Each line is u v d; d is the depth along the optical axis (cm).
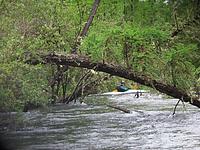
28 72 1839
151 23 805
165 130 1942
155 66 891
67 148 1543
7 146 1609
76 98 3173
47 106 2647
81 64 1028
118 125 2130
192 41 809
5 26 1695
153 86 939
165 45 828
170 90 933
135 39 823
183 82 898
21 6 1786
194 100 937
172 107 2989
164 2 774
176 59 824
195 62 826
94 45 893
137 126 2092
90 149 1518
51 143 1653
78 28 2348
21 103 1928
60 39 1802
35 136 1809
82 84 2972
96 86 3017
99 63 978
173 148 1516
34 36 1773
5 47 1555
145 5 789
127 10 813
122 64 958
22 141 1692
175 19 791
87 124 2175
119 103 3416
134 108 2962
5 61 1535
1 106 1797
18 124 1988
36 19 1941
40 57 1143
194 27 797
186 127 2022
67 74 2945
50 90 2723
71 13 2436
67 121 2283
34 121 2228
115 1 864
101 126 2105
